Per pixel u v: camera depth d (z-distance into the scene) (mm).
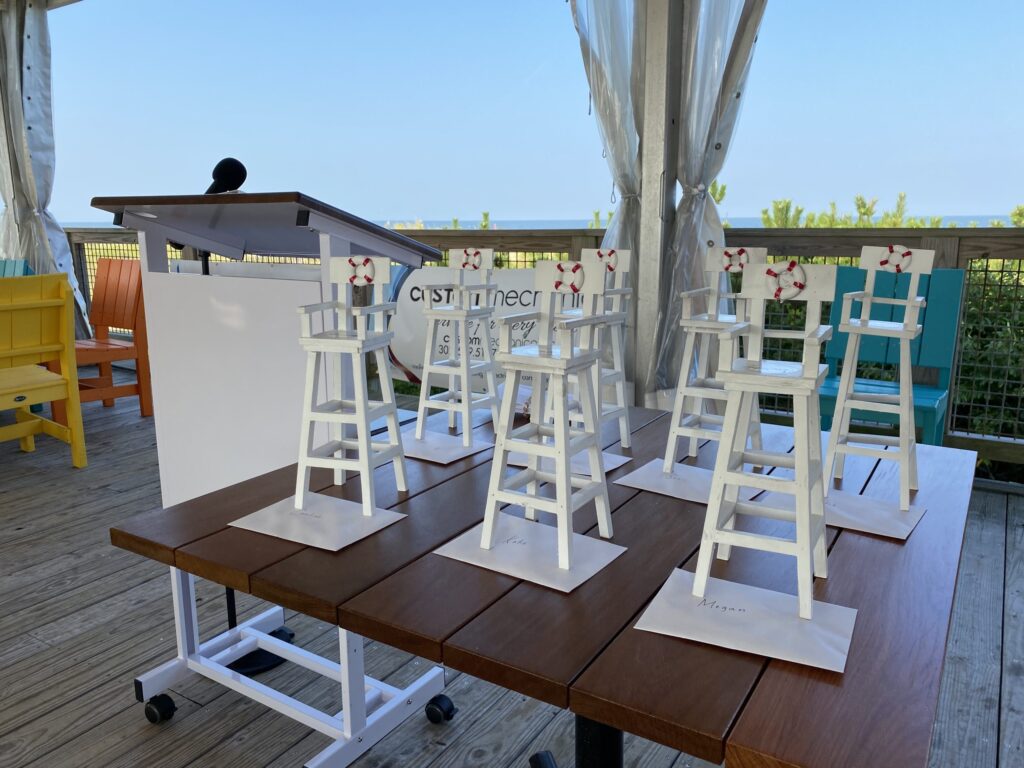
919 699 929
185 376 2295
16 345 3562
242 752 1777
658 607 1161
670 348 3557
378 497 1693
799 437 1101
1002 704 1898
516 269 4242
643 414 2441
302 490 1604
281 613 2262
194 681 2068
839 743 844
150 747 1787
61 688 2008
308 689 2033
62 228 6344
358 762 1739
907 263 1533
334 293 1856
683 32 3355
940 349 3137
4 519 3164
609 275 1947
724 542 1165
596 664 1017
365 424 1537
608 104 3541
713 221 3455
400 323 4703
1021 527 2973
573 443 1350
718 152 3395
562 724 1898
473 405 2062
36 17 6023
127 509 3281
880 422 3055
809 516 1111
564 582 1251
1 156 6285
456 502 1654
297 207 1724
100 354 4629
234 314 2127
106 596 2508
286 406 2096
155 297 2285
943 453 2002
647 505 1613
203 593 2551
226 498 1708
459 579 1283
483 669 1040
